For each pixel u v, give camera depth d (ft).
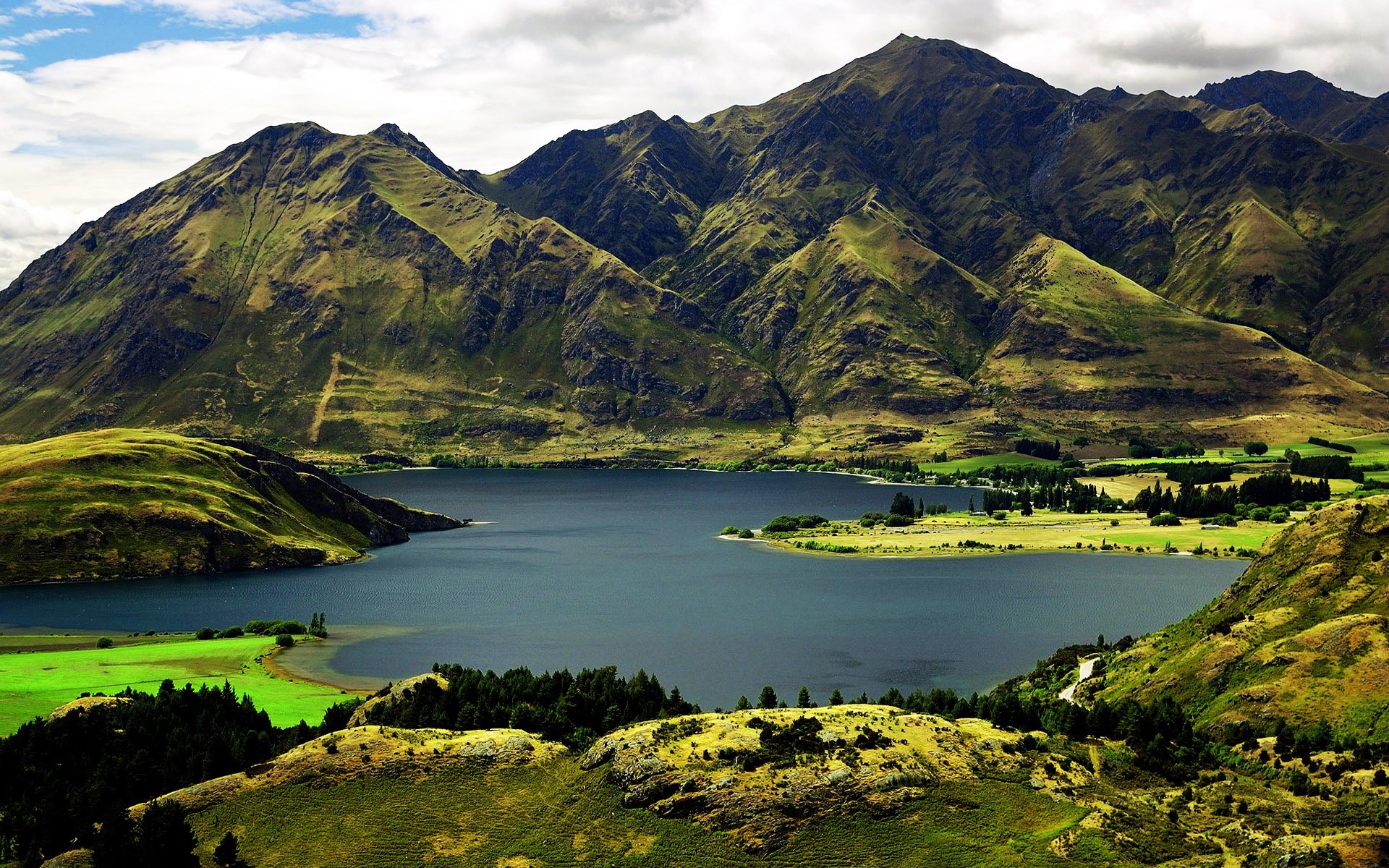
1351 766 417.08
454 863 407.64
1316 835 363.76
